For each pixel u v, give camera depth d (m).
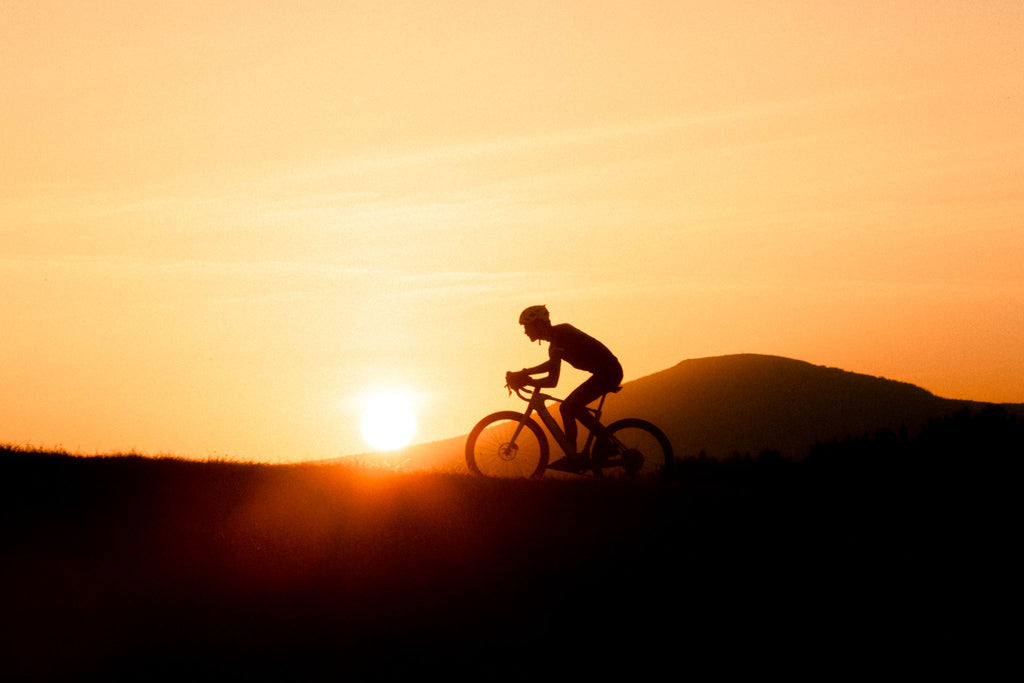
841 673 16.14
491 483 23.83
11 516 20.52
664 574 18.67
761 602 17.95
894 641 17.05
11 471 23.89
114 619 16.28
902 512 24.31
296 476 24.72
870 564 19.80
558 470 25.92
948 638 17.23
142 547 19.17
